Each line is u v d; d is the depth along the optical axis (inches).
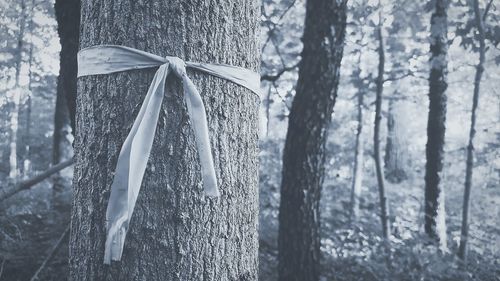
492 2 311.9
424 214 330.6
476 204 447.8
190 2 49.3
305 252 185.9
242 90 52.5
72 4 132.0
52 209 231.5
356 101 461.4
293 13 333.1
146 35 48.5
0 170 451.5
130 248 47.3
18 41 286.0
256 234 56.4
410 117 663.1
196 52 49.2
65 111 329.7
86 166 50.4
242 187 52.5
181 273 47.8
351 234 279.7
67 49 134.6
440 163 327.3
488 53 347.9
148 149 45.9
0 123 470.0
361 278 222.8
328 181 486.6
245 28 53.4
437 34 311.3
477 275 275.0
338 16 190.1
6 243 173.8
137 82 48.4
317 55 188.4
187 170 48.2
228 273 50.8
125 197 45.9
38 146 524.7
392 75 365.1
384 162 573.3
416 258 252.7
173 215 47.8
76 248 51.3
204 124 47.4
